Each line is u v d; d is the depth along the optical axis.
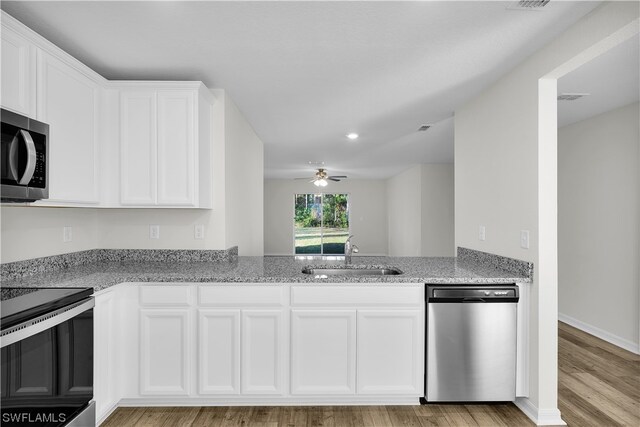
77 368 2.03
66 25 2.23
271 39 2.41
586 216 4.45
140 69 2.87
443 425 2.46
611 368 3.39
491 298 2.58
